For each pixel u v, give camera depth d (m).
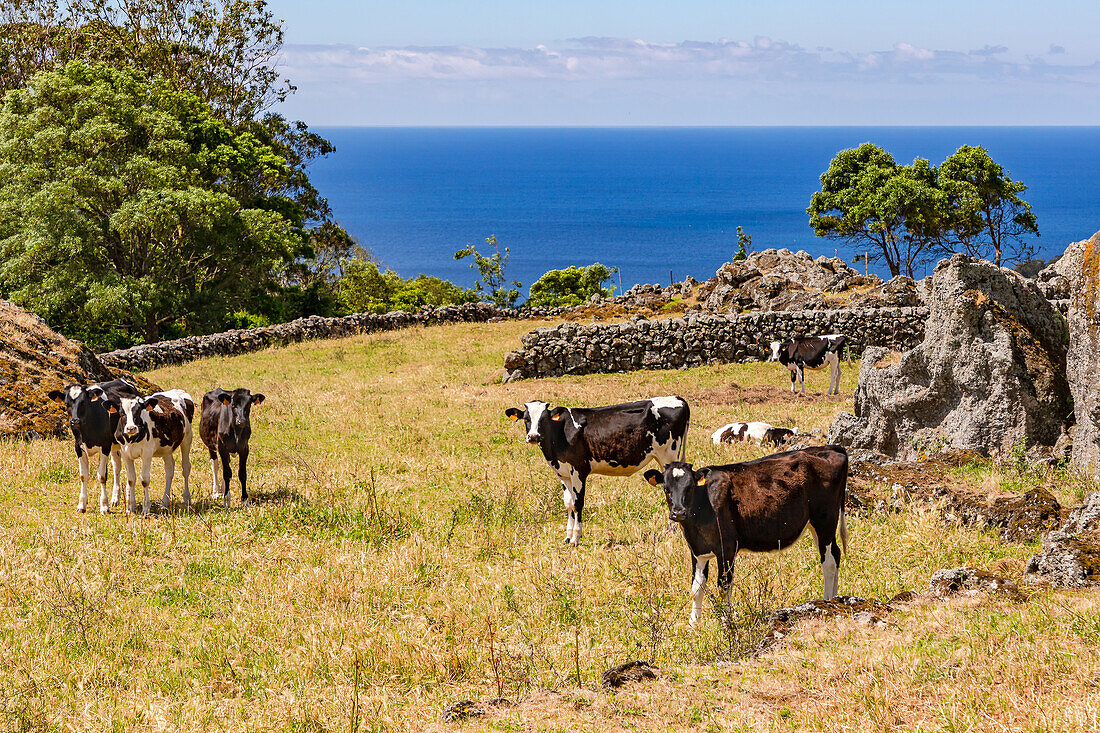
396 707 7.54
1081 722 5.73
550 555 11.64
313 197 60.78
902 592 9.23
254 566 11.23
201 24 56.22
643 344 29.05
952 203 53.16
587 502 14.26
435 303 61.00
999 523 11.64
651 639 8.77
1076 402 13.85
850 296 34.78
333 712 7.42
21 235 40.12
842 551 10.97
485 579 10.71
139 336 44.72
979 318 14.97
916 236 55.28
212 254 45.00
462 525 12.95
